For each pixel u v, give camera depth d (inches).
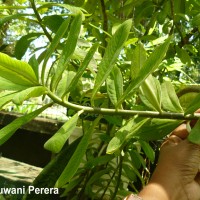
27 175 64.4
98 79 24.3
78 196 44.4
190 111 24.5
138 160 43.7
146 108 34.6
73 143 36.1
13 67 20.9
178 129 30.0
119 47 23.3
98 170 45.5
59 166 35.5
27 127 64.4
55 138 22.5
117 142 24.5
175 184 27.7
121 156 42.1
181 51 48.9
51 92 23.1
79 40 36.8
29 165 73.9
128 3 51.1
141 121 26.3
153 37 48.4
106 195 51.5
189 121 28.3
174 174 28.0
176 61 55.6
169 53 50.1
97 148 47.8
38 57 39.1
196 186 28.5
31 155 69.0
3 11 51.4
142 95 27.2
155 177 28.4
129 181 48.9
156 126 28.1
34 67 22.2
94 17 48.1
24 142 70.5
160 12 50.3
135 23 52.6
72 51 23.2
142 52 26.2
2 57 20.3
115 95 27.9
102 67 24.1
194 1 50.9
